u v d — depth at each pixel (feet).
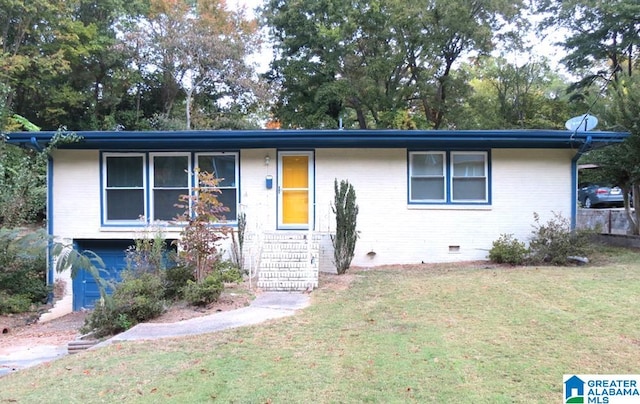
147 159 35.06
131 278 23.61
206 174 28.30
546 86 86.28
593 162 39.63
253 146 35.06
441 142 34.09
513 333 16.14
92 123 76.95
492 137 32.68
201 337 17.37
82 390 12.22
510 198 34.71
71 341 21.36
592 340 15.02
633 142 35.65
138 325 19.61
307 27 80.89
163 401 11.32
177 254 28.45
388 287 25.57
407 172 34.91
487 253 34.53
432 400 11.00
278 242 31.19
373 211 35.01
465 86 80.33
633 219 44.86
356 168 35.09
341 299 23.31
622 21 67.82
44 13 63.57
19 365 17.72
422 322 18.15
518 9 72.33
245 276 30.25
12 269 31.45
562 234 31.86
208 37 75.61
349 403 10.97
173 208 35.12
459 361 13.53
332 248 33.83
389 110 76.38
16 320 29.58
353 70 79.00
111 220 35.14
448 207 34.76
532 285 23.61
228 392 11.78
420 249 34.86
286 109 88.74
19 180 33.53
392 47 75.72
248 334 17.47
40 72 63.72
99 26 76.69
